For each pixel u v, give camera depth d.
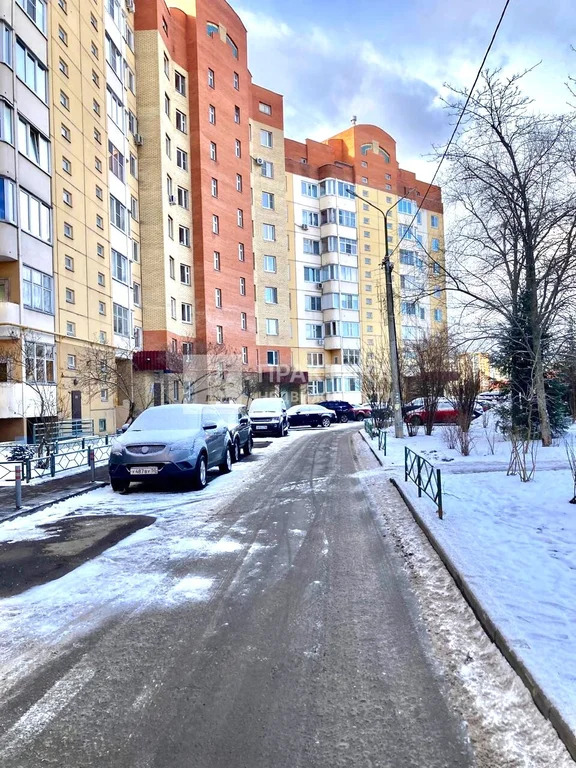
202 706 3.19
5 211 18.53
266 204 47.91
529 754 2.67
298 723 3.00
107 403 27.91
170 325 33.84
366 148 55.66
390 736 2.87
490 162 14.07
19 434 19.20
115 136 29.05
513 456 10.77
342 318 52.69
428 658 3.71
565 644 3.46
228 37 41.56
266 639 4.08
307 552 6.37
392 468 12.58
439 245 16.39
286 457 16.61
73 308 23.62
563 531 6.18
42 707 3.21
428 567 5.58
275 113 49.03
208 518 8.28
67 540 7.22
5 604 4.92
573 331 13.81
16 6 19.38
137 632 4.25
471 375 18.36
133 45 32.84
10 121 18.95
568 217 12.91
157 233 32.84
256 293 46.31
